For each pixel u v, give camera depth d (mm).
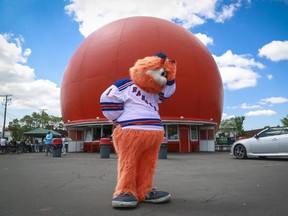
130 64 19250
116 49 19875
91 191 4543
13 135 60625
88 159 13047
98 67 20000
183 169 8031
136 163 3523
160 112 18922
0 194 4316
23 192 4484
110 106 3566
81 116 20500
